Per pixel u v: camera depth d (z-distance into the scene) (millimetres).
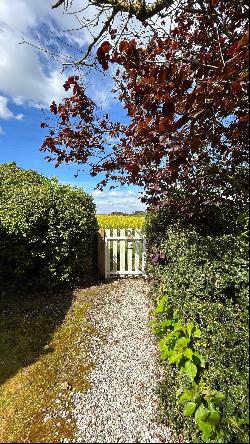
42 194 6828
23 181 7875
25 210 6496
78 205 7176
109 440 2742
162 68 2498
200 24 3336
